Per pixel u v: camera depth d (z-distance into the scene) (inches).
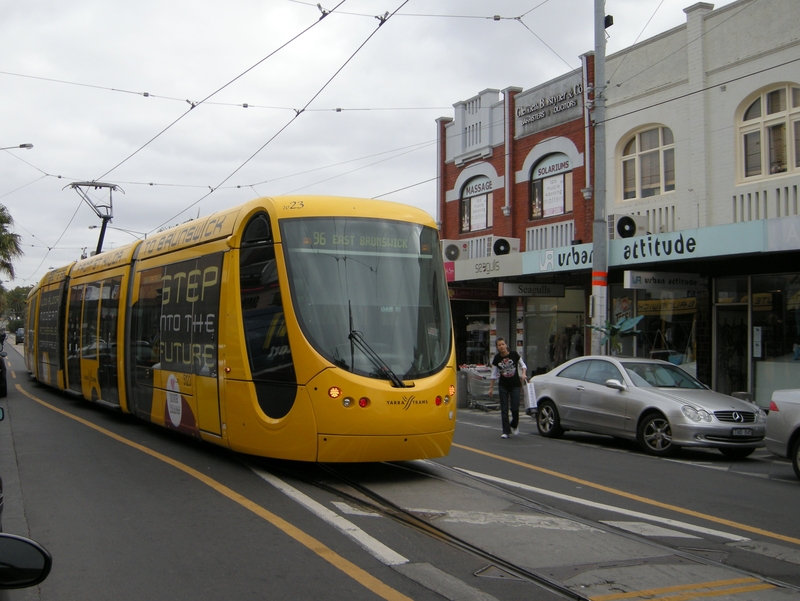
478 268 809.5
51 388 888.3
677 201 680.4
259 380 335.9
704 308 666.2
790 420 384.2
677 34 684.7
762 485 365.1
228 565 219.5
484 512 288.7
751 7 622.8
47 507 287.4
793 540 260.8
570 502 312.3
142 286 493.7
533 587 206.1
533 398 551.2
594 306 626.8
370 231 346.6
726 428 433.1
